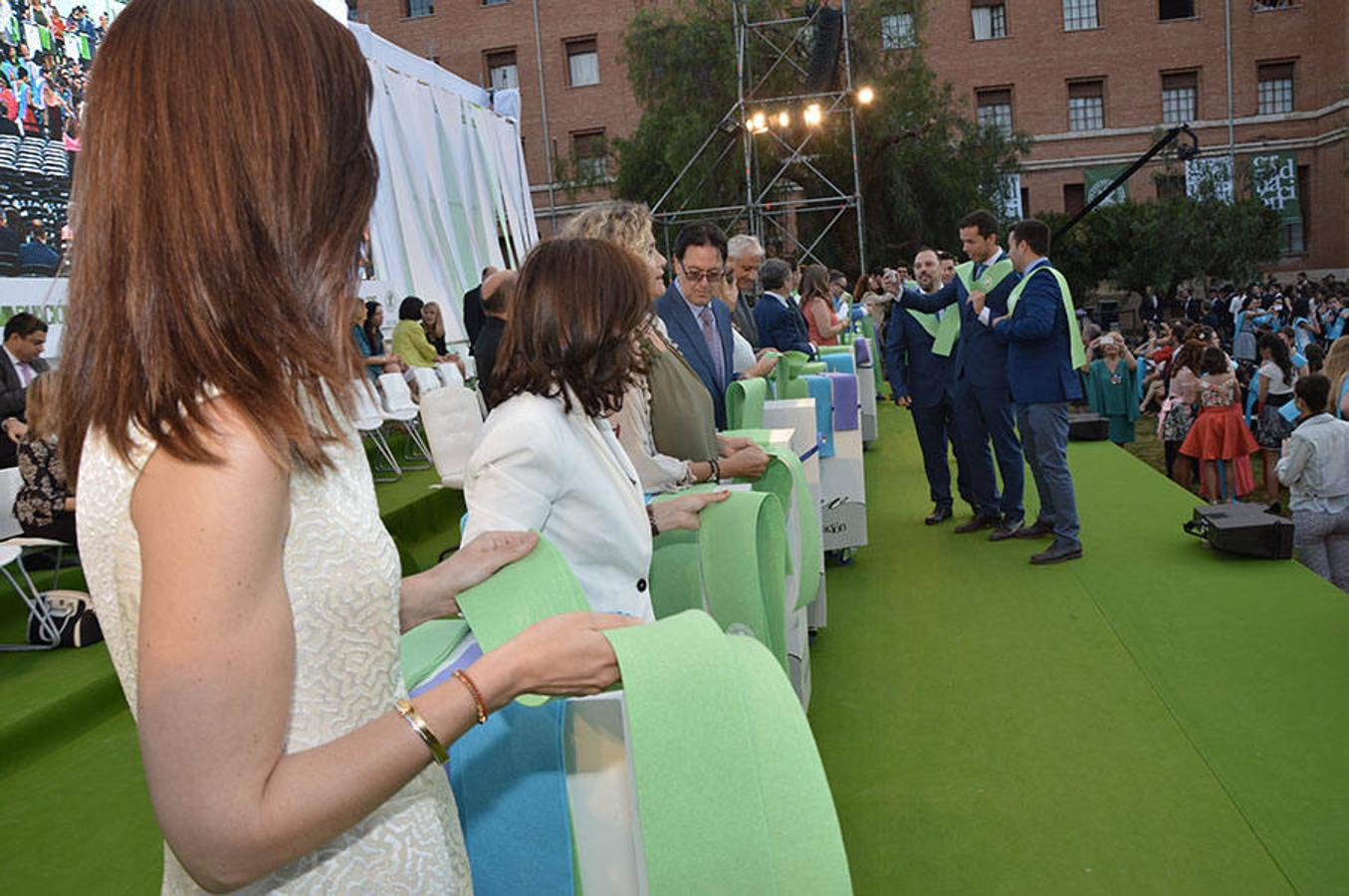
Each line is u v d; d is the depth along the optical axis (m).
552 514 1.69
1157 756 3.02
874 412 8.78
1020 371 5.04
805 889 1.01
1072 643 3.98
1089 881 2.41
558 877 1.24
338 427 0.75
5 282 6.12
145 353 0.67
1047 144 30.08
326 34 0.76
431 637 1.39
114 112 0.71
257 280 0.70
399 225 11.66
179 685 0.63
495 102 15.31
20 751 3.31
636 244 2.78
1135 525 5.71
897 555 5.43
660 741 0.99
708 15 22.31
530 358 1.70
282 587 0.69
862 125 21.86
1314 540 5.21
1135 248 26.94
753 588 2.00
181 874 0.81
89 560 0.72
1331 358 5.31
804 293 7.38
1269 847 2.50
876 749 3.19
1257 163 29.19
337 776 0.69
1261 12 29.12
